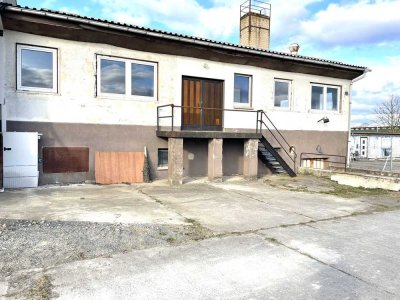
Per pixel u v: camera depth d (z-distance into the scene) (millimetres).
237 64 12578
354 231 5793
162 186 10000
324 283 3740
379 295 3490
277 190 9805
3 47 8797
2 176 8391
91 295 3330
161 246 4754
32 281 3584
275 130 13602
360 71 15125
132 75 10727
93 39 9891
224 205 7543
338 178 11516
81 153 9938
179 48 11188
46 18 8914
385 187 10242
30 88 9250
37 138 9055
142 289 3490
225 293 3459
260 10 17125
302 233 5566
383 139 24484
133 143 10734
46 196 7938
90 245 4672
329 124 15086
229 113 12531
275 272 3994
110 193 8617
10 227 5309
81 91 9875
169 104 10562
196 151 11977
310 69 14078
